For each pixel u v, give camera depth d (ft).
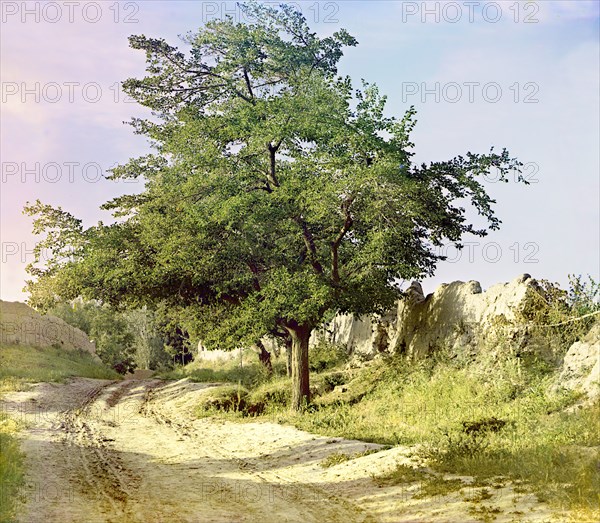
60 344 188.03
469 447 54.80
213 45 98.43
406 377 95.09
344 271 99.71
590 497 39.45
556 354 79.77
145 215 103.96
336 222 95.81
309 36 97.30
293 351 98.99
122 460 66.90
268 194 94.12
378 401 91.04
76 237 105.91
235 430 86.12
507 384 77.77
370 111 87.86
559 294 84.02
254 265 104.22
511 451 53.11
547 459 47.65
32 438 76.84
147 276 102.78
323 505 46.98
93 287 107.14
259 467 62.90
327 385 106.22
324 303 91.91
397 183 86.12
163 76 100.07
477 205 92.48
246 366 165.07
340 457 61.52
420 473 51.01
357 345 122.42
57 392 118.62
